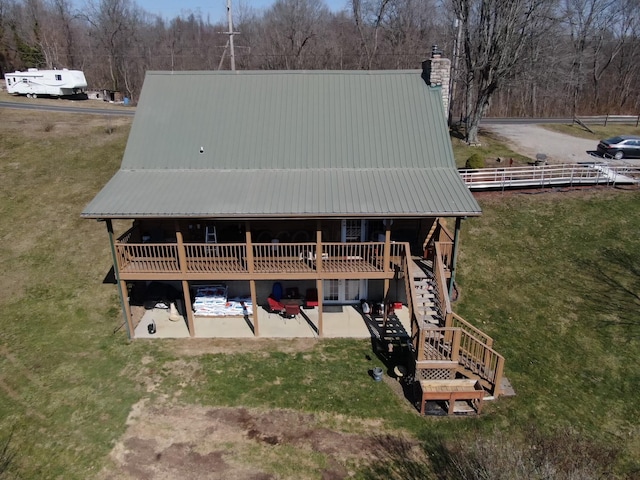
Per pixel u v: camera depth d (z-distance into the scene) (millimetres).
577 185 24547
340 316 18297
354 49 62406
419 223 17844
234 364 15641
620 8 56031
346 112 18797
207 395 14289
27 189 24672
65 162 27047
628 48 57812
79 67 69875
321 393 14422
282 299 18422
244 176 17094
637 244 20359
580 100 55438
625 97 56812
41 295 18953
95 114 35969
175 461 12102
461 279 19422
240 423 13297
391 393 14500
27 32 70000
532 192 24031
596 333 16688
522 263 19969
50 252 21062
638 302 17719
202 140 18172
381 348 16531
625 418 13688
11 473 11758
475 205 15125
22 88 42406
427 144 17969
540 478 9992
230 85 19562
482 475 10242
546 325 17156
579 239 20875
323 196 15727
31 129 30766
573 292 18438
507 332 16938
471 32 31766
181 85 19578
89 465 11992
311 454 12359
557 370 15359
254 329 17094
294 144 18047
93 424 13227
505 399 14266
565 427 13234
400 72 19781
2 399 14062
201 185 16531
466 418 13586
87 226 22500
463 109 43719
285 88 19453
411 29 61625
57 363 15609
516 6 26906
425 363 14148
